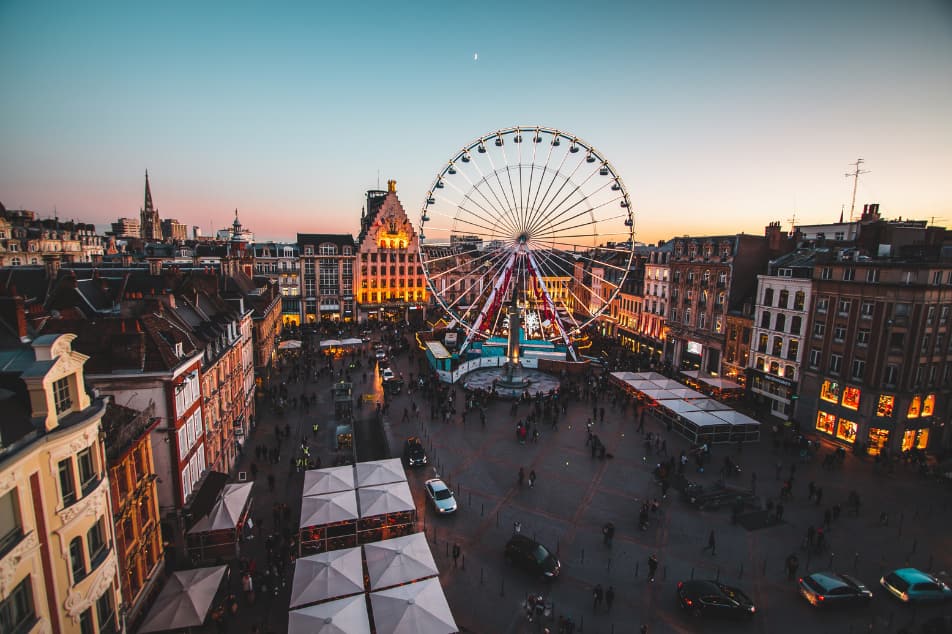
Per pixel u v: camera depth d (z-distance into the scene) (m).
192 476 30.52
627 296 89.12
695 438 45.75
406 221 112.69
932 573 28.78
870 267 44.78
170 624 20.56
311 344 85.69
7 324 20.39
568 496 36.88
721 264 63.88
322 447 44.62
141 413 24.86
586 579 27.94
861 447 44.44
